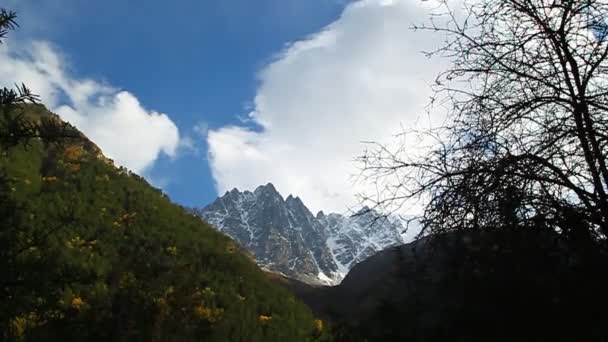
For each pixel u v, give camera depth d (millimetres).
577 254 3631
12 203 7305
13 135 7117
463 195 3873
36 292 7012
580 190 3826
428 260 4043
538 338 3619
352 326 4441
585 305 3537
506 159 3885
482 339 3748
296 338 33125
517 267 3723
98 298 11805
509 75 4254
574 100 3984
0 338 6887
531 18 4254
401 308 4156
